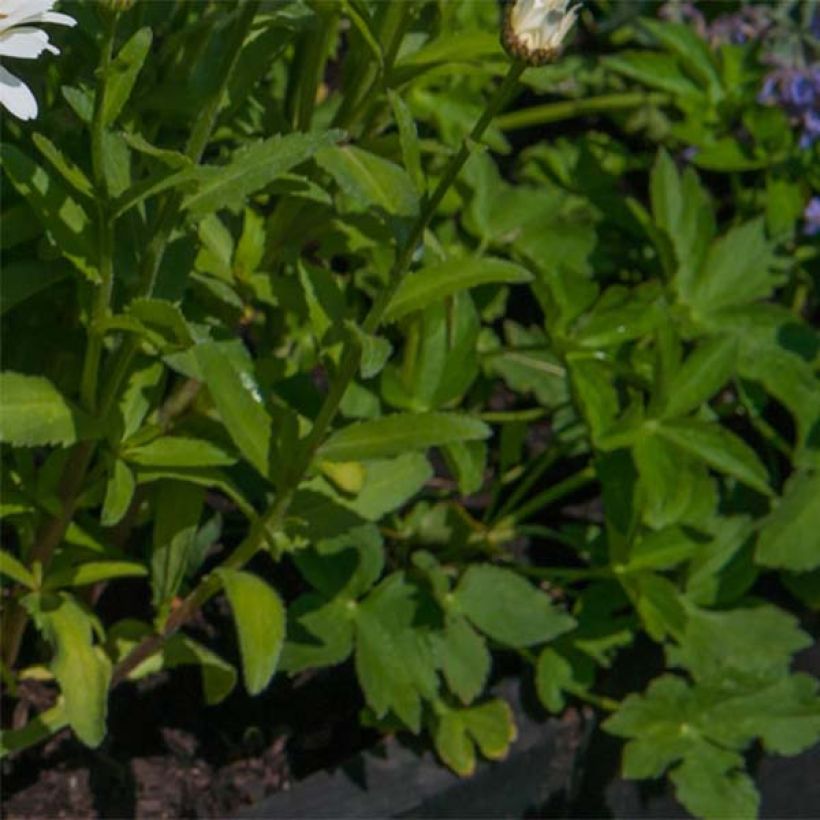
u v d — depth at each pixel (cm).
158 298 92
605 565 111
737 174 128
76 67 97
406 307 91
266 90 108
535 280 110
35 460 109
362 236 101
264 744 108
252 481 106
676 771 106
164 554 98
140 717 108
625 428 107
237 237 101
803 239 126
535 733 109
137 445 93
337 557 104
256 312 115
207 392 98
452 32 101
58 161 86
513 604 105
